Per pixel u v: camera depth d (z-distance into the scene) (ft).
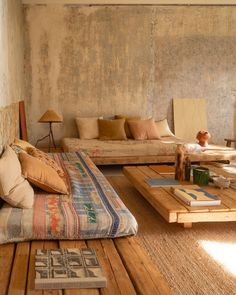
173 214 8.58
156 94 20.10
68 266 5.16
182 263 7.89
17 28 15.52
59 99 19.24
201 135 17.46
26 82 18.74
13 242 6.37
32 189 7.74
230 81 20.56
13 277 5.02
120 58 19.42
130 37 19.30
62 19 18.54
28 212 6.89
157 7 19.24
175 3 19.26
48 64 18.81
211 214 8.70
